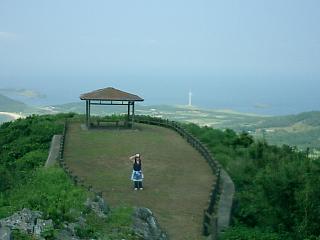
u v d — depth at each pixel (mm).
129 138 38125
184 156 31750
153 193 22984
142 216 17641
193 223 19047
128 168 28062
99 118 48344
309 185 18828
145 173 26953
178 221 19203
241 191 24844
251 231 18500
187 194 23031
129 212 17203
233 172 28047
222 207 21016
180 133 40438
